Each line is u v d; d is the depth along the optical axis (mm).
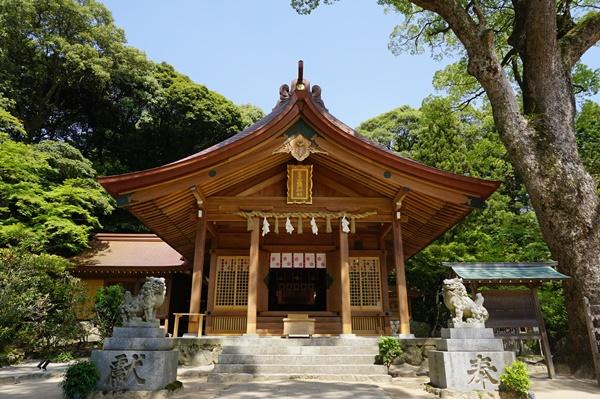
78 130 29188
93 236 20641
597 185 12555
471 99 18203
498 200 21375
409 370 8734
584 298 8891
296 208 11695
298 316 11062
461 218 12094
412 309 21281
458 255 18688
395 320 17781
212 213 11805
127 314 6582
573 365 9664
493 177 21922
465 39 12023
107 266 17312
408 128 33156
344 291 10773
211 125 28062
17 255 12406
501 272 9398
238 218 11820
